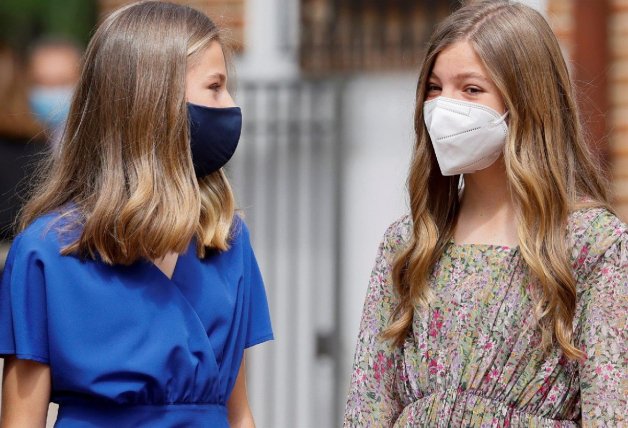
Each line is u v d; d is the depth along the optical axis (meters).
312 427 12.60
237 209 5.95
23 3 15.67
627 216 11.64
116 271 5.34
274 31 12.82
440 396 5.41
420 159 5.72
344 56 12.64
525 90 5.41
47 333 5.27
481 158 5.50
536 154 5.42
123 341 5.26
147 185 5.27
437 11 12.48
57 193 5.48
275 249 12.64
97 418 5.24
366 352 5.77
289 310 12.61
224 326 5.56
